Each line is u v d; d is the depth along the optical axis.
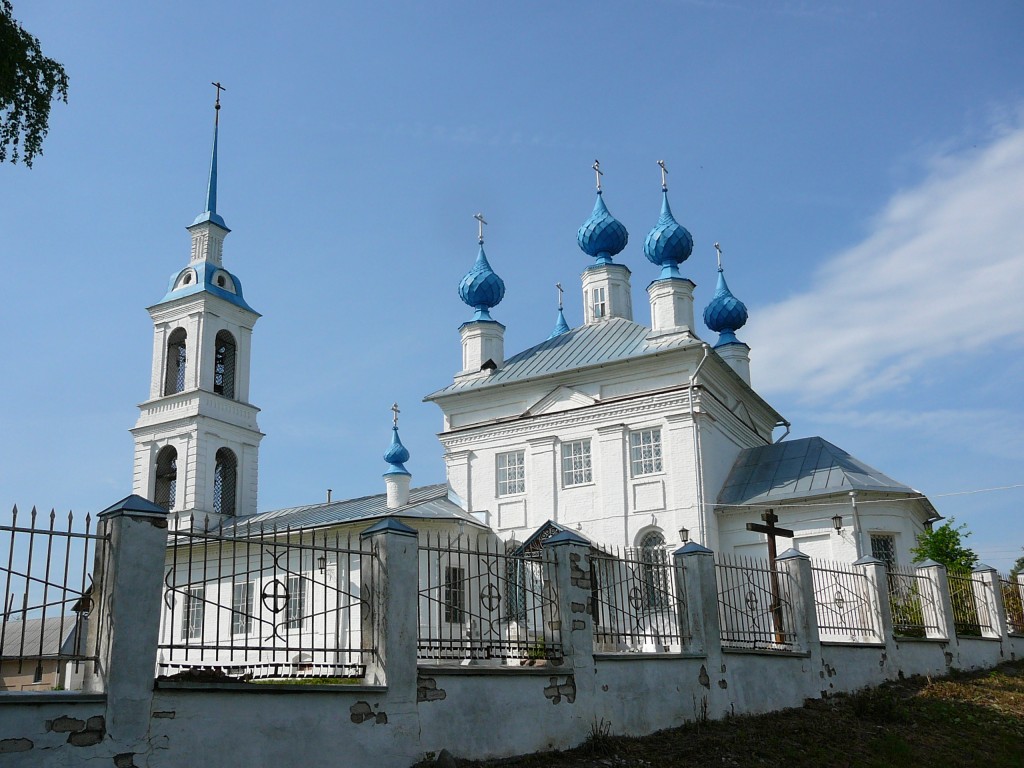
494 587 13.40
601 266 38.38
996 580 23.64
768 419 37.56
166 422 40.50
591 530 30.98
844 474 29.48
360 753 10.84
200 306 41.28
